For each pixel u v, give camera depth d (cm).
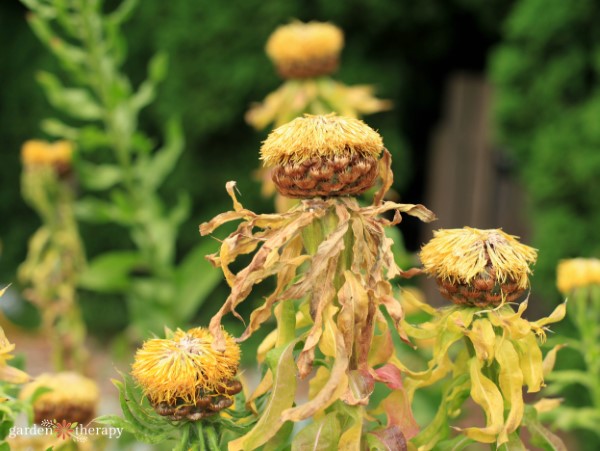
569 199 662
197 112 852
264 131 860
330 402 112
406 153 859
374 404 240
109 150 910
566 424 250
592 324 248
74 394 175
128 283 413
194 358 122
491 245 126
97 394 183
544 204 677
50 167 365
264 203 872
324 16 832
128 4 372
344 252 120
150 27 913
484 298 125
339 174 116
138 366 123
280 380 119
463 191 906
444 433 131
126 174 401
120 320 953
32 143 368
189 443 124
